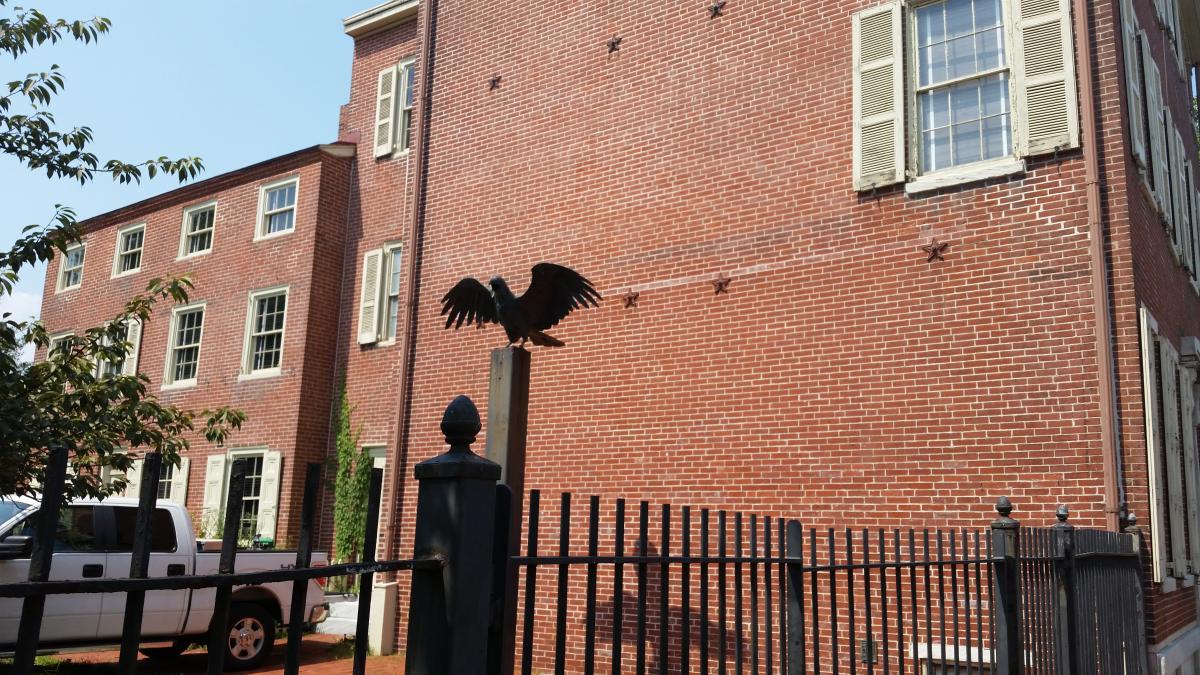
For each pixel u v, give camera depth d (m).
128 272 20.88
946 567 8.30
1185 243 11.70
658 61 11.33
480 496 2.26
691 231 10.59
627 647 9.87
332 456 16.84
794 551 3.64
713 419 9.95
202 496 17.62
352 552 15.47
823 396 9.30
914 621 4.23
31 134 6.82
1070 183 8.41
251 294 18.08
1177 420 9.75
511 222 12.19
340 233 17.84
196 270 19.34
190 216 20.06
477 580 2.22
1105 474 7.73
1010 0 9.02
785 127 10.16
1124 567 7.29
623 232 11.13
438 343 12.56
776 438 9.50
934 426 8.64
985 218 8.77
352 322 17.27
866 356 9.15
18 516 8.84
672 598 9.73
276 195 18.52
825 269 9.57
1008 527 5.01
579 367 11.09
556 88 12.20
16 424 6.27
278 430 16.75
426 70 13.66
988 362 8.49
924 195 9.13
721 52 10.83
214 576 1.65
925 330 8.88
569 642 10.30
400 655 11.67
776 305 9.80
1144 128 10.09
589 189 11.55
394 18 18.02
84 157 7.12
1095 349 8.00
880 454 8.86
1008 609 4.91
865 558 4.14
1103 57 8.52
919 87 9.52
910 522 8.57
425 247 13.03
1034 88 8.73
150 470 1.59
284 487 16.38
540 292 4.45
